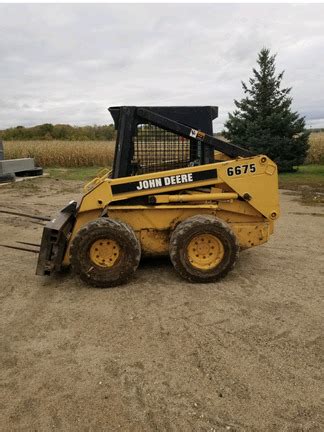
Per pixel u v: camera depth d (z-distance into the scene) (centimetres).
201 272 457
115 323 371
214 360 309
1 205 1027
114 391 275
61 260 465
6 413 256
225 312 390
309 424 243
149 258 554
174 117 479
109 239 444
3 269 527
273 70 1695
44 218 603
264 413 252
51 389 278
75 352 324
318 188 1287
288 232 721
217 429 240
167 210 474
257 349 324
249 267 523
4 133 5341
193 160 492
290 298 423
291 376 288
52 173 1933
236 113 1775
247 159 464
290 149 1709
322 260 555
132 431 239
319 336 344
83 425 245
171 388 277
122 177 477
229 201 477
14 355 322
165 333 351
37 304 416
